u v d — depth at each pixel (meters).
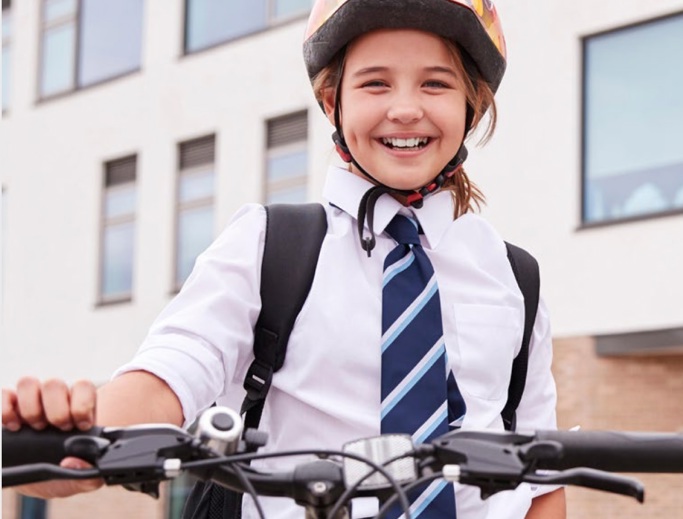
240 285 1.84
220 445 1.33
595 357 11.76
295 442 1.86
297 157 14.44
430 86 1.89
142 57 16.11
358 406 1.85
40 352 16.86
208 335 1.76
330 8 1.91
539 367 2.12
